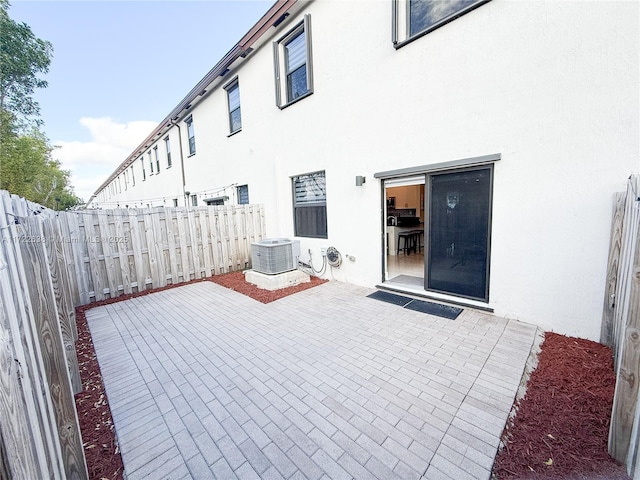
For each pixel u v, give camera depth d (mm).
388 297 4859
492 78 3615
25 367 1152
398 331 3605
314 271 6648
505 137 3582
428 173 4434
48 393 1451
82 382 2822
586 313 3217
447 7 4020
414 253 8266
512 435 1967
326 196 6078
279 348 3330
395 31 4410
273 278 5641
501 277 3832
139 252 5934
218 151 9766
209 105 9961
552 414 2129
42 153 15227
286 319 4184
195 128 10984
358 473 1736
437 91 4129
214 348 3410
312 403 2373
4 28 12336
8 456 920
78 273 5164
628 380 1615
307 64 5988
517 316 3742
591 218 3096
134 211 5867
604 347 3035
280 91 6848
